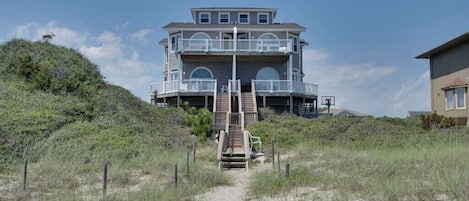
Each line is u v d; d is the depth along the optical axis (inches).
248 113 1108.5
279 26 1489.9
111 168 598.9
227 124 973.2
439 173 449.7
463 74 1128.8
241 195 477.7
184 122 1107.3
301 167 575.5
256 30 1470.2
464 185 385.7
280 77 1455.5
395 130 1063.0
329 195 419.2
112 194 440.5
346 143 892.6
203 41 1387.8
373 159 599.5
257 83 1272.1
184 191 475.5
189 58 1389.0
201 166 647.8
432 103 1326.3
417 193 381.4
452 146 717.3
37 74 989.8
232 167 713.6
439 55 1282.0
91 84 1083.3
